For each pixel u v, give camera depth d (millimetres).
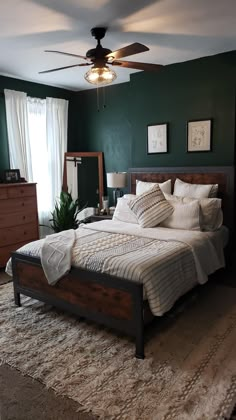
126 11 2562
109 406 1728
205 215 3430
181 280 2547
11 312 2887
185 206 3424
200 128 4051
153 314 2236
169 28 2939
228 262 3773
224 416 1641
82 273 2457
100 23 2797
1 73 4379
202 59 3926
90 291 2438
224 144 3910
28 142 4762
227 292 3229
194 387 1853
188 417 1637
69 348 2295
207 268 2994
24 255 2885
